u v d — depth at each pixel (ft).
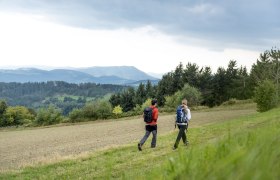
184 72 368.48
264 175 4.08
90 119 278.67
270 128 12.25
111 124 218.38
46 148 115.14
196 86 362.33
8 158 97.81
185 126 58.03
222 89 365.81
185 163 7.35
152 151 60.70
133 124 201.77
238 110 247.29
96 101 283.59
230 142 8.58
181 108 58.03
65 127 237.25
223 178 4.43
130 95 391.04
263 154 5.13
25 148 123.24
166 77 373.20
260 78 276.62
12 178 52.80
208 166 5.84
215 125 96.12
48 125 280.31
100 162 56.03
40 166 60.23
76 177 46.55
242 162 4.42
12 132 234.99
